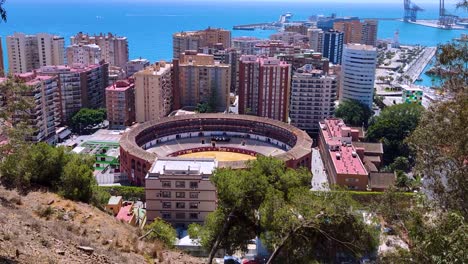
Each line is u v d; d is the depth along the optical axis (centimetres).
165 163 10819
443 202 3878
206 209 10119
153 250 4781
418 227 3309
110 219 5781
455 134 3706
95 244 4422
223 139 18338
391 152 17250
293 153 14100
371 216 4262
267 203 4266
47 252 3522
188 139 18400
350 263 4453
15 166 6397
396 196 4172
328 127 17175
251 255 7269
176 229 9606
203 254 7331
